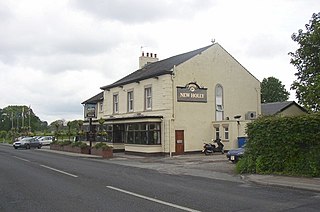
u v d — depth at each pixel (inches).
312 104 816.3
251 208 330.3
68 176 600.7
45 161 938.1
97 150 1195.9
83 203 364.2
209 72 1258.6
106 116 1540.4
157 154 1140.5
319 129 542.0
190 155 1135.6
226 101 1294.3
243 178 568.1
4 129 4623.5
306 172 542.9
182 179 563.2
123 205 350.0
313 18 893.2
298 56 924.6
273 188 462.3
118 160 1013.2
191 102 1198.9
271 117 623.5
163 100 1159.0
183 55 1376.7
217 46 1291.8
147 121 1149.1
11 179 562.9
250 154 642.8
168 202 362.3
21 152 1445.6
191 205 346.0
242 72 1352.1
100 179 560.4
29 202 374.6
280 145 587.2
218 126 1219.9
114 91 1485.0
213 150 1157.1
